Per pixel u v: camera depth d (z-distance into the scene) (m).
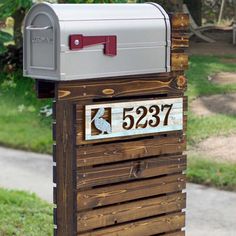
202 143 12.84
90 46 5.18
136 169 5.61
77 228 5.33
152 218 5.80
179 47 5.73
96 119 5.31
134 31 5.41
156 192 5.77
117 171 5.50
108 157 5.43
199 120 14.22
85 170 5.32
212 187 10.42
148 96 5.63
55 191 5.40
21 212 8.66
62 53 5.04
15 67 18.50
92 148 5.34
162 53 5.63
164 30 5.60
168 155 5.82
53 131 5.38
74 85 5.21
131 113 5.51
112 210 5.53
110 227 5.54
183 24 5.72
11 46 18.95
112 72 5.33
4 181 10.62
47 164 11.82
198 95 16.31
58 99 5.15
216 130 13.56
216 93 16.48
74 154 5.26
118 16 5.34
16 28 18.94
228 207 9.39
